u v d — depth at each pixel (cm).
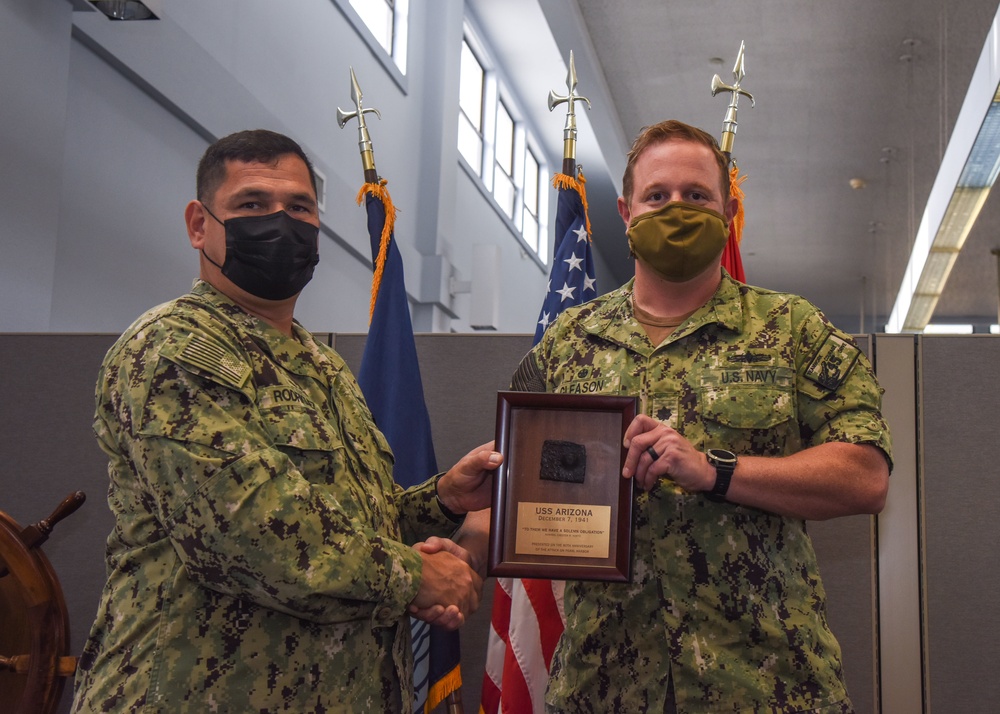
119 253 424
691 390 156
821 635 146
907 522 254
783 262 1271
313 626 132
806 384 155
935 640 247
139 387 130
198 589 128
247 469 124
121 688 125
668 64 811
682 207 158
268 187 150
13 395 293
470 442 280
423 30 809
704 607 145
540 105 1055
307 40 611
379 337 256
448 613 137
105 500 285
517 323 1045
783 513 144
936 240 917
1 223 329
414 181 777
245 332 142
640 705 145
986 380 257
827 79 814
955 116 858
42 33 353
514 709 210
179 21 471
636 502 151
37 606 190
